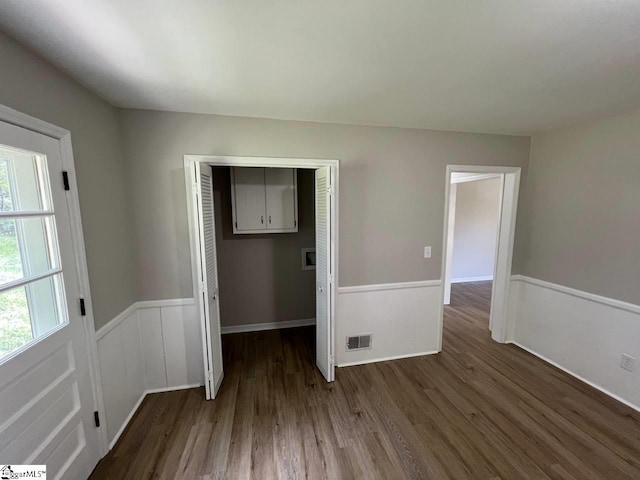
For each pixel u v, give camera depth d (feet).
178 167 7.27
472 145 9.17
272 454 5.81
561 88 5.83
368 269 8.93
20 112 4.00
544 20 3.69
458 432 6.35
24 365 3.96
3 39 3.77
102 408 5.71
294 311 12.21
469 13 3.54
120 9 3.39
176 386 7.91
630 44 4.25
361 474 5.36
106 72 4.98
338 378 8.42
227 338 11.20
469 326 12.06
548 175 9.14
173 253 7.47
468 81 5.52
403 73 5.19
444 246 9.46
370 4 3.36
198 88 5.75
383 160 8.57
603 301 7.66
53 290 4.62
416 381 8.23
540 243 9.46
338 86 5.73
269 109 7.00
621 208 7.27
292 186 10.89
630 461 5.59
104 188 6.10
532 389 7.85
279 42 4.18
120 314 6.53
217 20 3.65
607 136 7.54
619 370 7.38
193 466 5.55
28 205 4.19
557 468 5.46
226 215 11.14
